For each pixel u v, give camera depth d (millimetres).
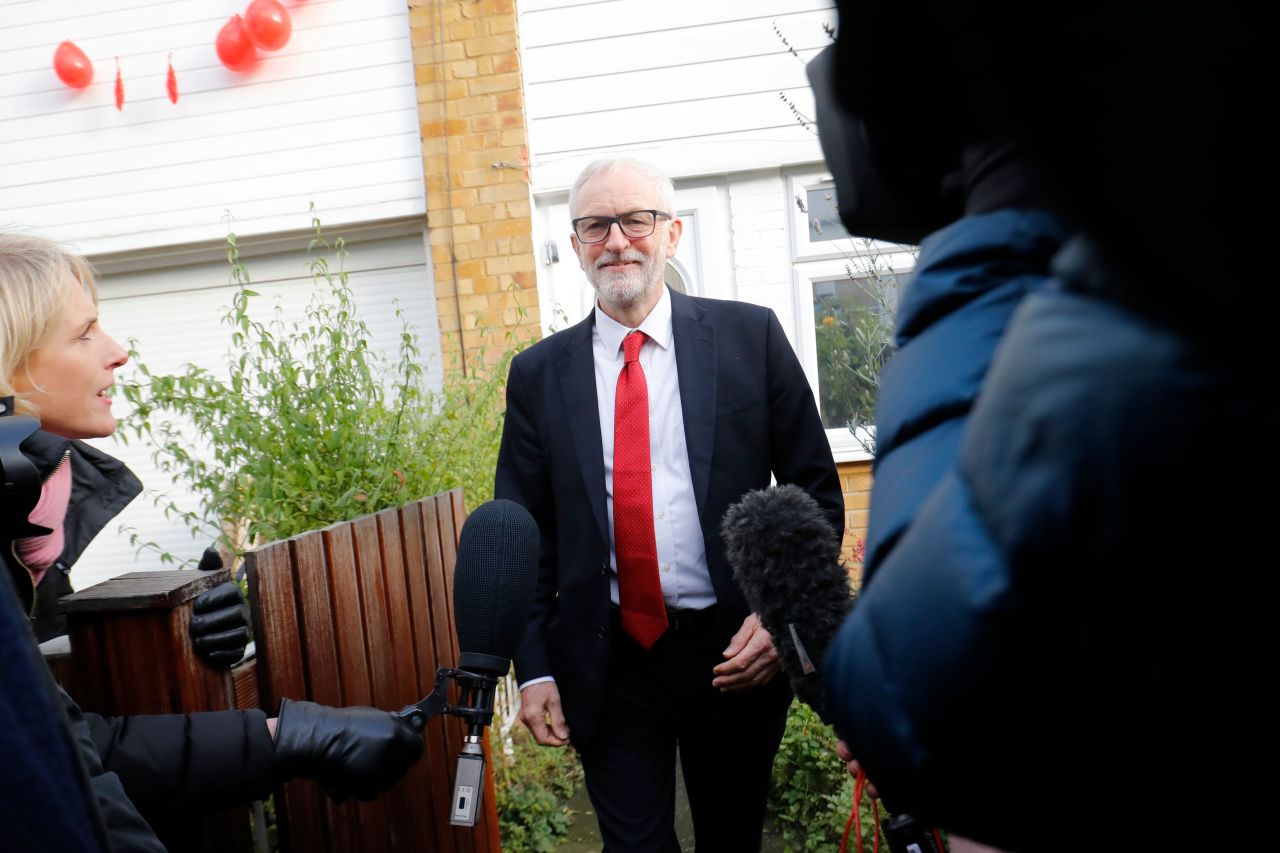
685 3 4738
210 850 1584
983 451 504
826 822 3225
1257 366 407
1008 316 607
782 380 2307
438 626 2473
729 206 4852
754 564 1357
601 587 2234
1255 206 364
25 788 705
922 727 551
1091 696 500
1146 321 440
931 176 696
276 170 4957
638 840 2156
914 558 563
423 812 2297
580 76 4801
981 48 462
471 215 4793
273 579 1694
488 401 3625
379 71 4891
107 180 5020
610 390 2328
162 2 4938
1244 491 433
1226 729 479
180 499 4953
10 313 1380
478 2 4723
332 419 2803
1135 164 382
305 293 5109
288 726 1422
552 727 2258
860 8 624
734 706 2225
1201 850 514
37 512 1746
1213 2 359
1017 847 578
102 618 1480
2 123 5043
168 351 5172
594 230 2279
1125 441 441
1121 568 459
